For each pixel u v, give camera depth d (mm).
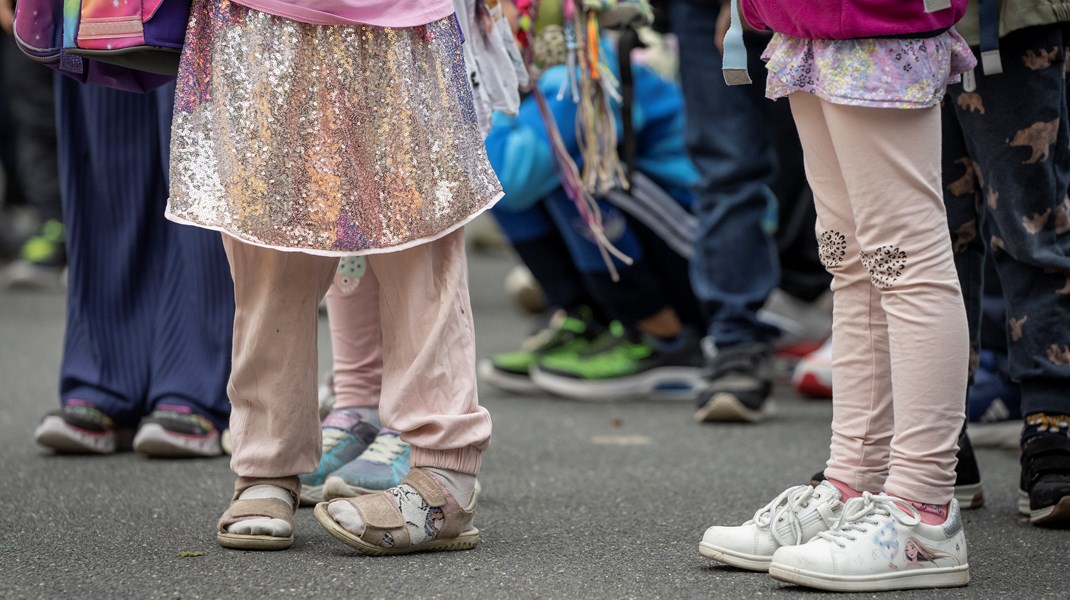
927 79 4309
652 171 9586
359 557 4785
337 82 4465
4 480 6391
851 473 4707
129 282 7188
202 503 5867
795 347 10453
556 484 6453
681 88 8703
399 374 4754
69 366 7121
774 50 4566
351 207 4484
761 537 4645
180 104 4445
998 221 5488
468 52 5203
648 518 5637
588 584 4469
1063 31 5398
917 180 4363
